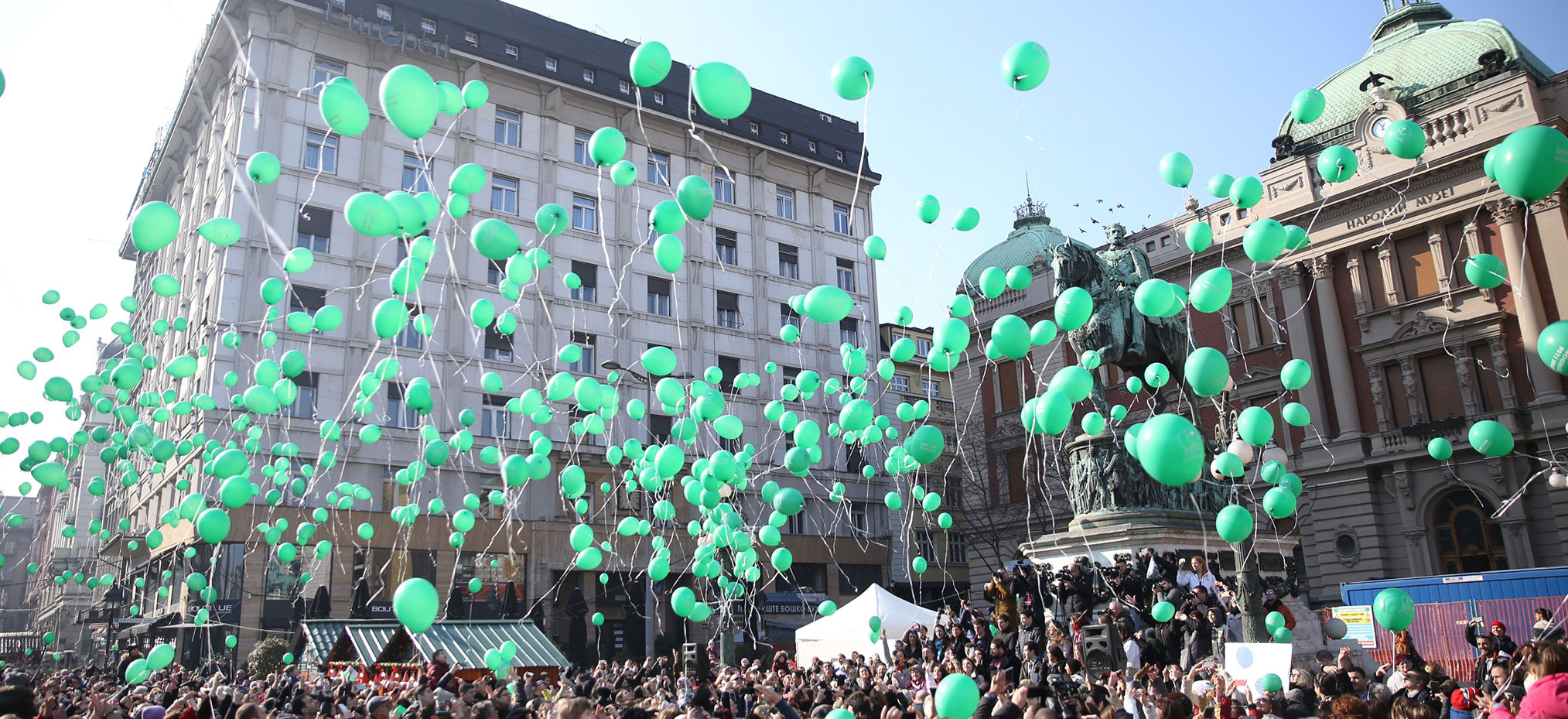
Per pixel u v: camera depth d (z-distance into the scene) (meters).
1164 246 36.59
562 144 37.62
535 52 37.34
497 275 34.62
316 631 20.58
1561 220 27.67
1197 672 9.52
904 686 12.47
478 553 31.59
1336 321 31.88
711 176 41.19
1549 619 13.94
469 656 16.92
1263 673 9.03
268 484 28.62
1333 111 34.50
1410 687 8.34
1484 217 29.23
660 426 36.78
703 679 16.73
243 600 27.44
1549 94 28.70
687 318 38.59
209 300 29.95
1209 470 16.30
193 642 27.66
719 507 14.88
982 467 40.19
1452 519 29.09
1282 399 32.81
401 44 33.66
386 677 16.75
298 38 32.44
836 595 38.72
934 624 16.75
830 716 6.30
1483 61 30.67
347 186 32.22
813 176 44.69
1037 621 12.84
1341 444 31.08
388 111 7.14
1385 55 34.19
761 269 41.41
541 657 17.53
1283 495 10.45
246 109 30.83
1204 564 14.12
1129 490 15.53
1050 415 8.87
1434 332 29.70
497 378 15.30
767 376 40.22
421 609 6.88
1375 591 19.80
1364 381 31.31
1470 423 28.59
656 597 34.12
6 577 79.00
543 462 12.63
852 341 44.00
